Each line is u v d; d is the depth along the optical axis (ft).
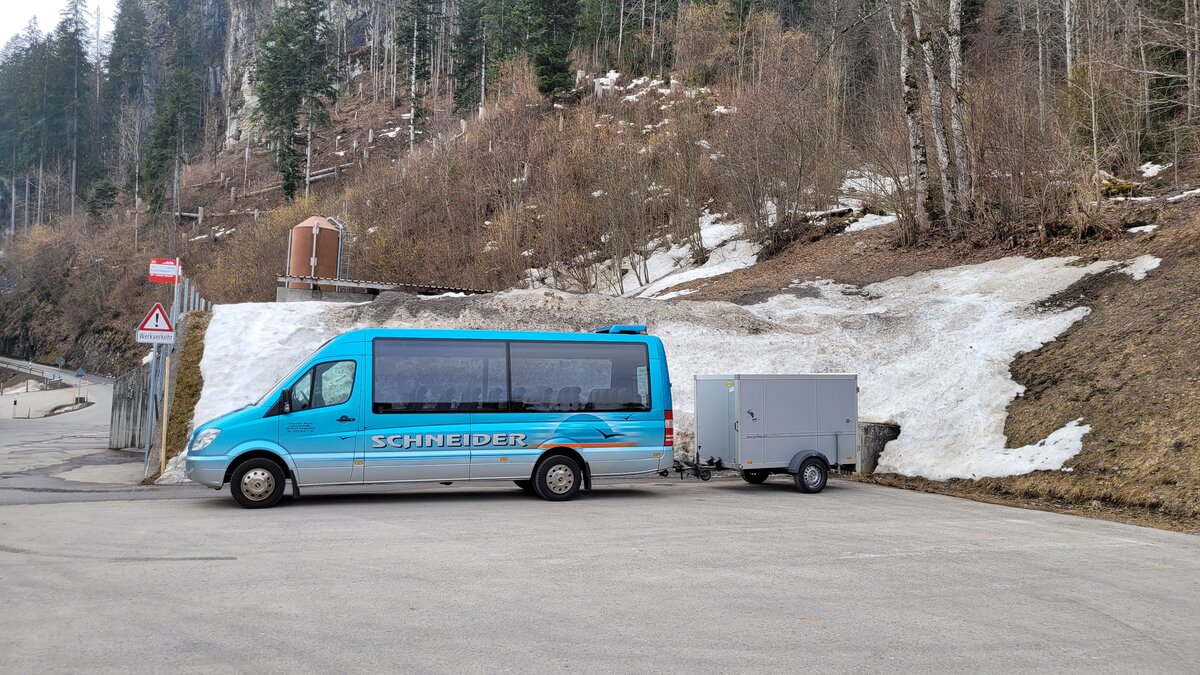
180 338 59.47
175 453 50.37
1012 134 79.30
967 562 26.94
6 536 29.55
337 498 41.65
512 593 21.79
